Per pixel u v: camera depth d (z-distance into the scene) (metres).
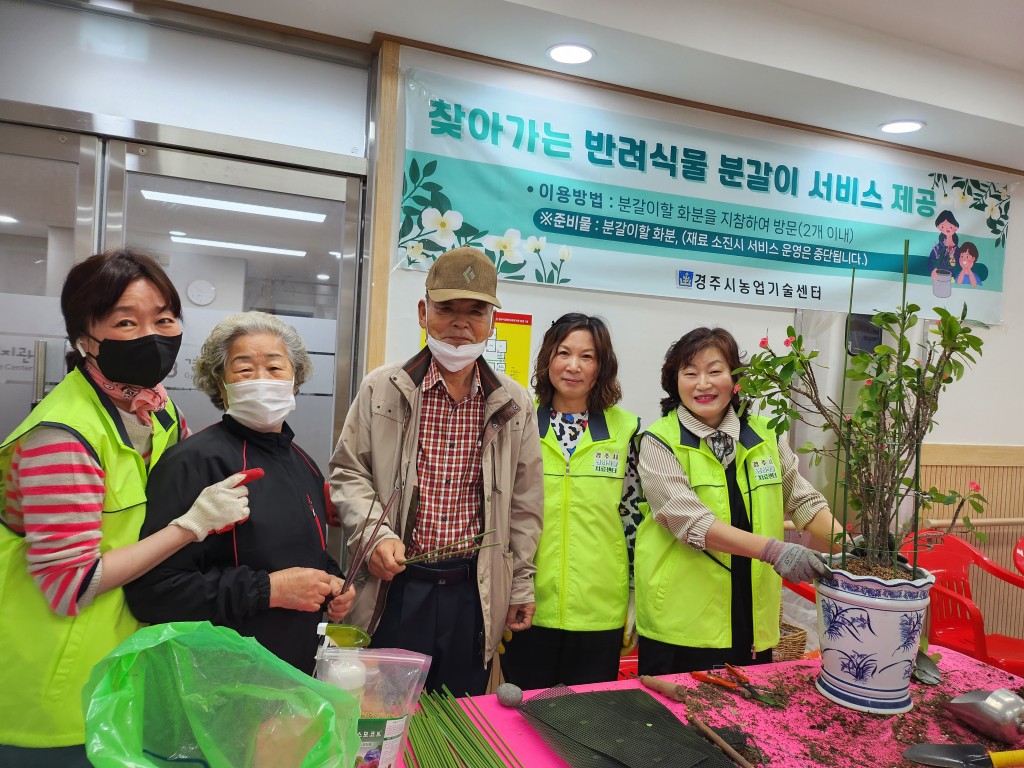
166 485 1.15
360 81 2.44
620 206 2.70
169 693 0.69
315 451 2.42
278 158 2.31
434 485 1.59
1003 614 3.45
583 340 1.85
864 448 1.31
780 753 1.05
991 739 1.11
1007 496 3.48
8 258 2.06
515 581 1.69
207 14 2.18
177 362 2.25
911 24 2.54
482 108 2.47
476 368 1.64
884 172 3.18
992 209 3.42
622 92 2.68
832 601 1.25
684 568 1.67
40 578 1.02
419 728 1.07
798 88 2.60
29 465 1.03
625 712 1.12
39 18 2.08
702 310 2.88
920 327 3.27
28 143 2.06
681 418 1.75
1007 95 2.87
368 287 2.36
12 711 1.04
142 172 2.18
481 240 2.49
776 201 2.97
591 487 1.82
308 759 0.65
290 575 1.18
